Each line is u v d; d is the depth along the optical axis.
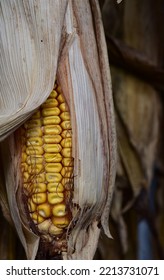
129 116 0.72
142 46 0.74
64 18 0.49
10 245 0.64
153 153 0.74
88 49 0.50
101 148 0.50
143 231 0.84
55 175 0.48
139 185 0.72
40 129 0.49
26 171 0.49
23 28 0.50
